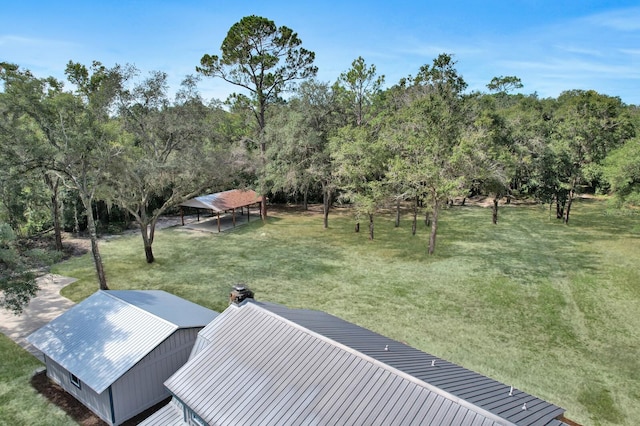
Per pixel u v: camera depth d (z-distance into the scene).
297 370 10.06
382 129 35.44
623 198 28.97
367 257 29.83
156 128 26.39
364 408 8.65
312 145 35.22
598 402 13.74
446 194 27.95
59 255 18.62
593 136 36.88
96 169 22.88
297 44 39.38
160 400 14.12
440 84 31.20
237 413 9.38
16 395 14.29
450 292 23.30
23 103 19.30
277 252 31.08
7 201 22.14
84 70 46.97
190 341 14.88
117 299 16.41
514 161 34.28
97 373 12.90
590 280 24.75
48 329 15.45
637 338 18.05
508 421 7.62
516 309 21.06
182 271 26.83
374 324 19.45
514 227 38.53
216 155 27.56
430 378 9.40
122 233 36.81
